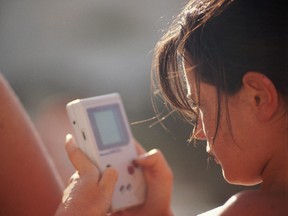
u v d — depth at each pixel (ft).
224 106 8.39
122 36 44.21
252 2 8.21
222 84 8.32
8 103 11.76
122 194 10.53
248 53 8.14
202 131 9.17
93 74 41.65
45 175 11.88
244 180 8.75
